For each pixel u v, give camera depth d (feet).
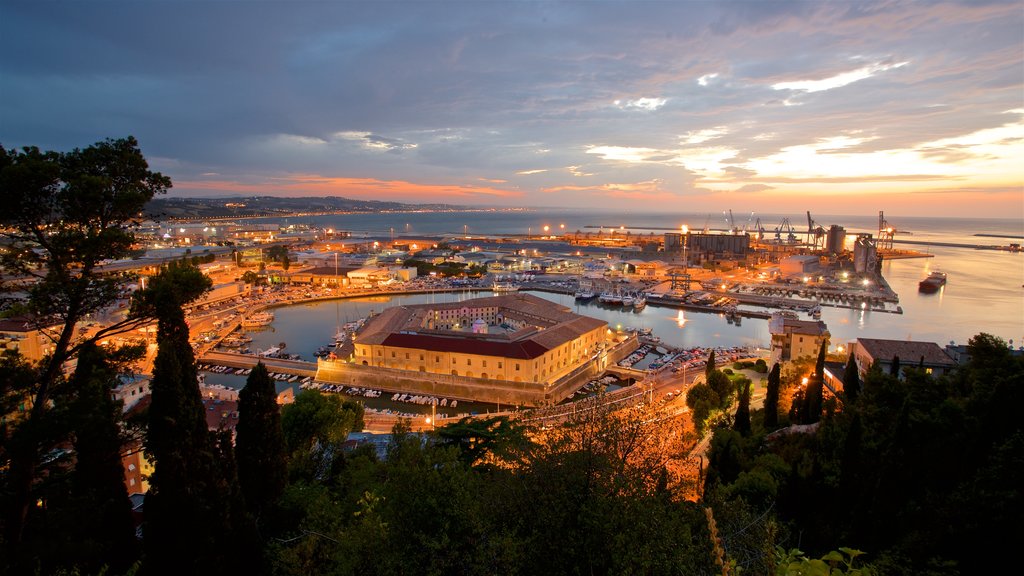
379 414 393.70
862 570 49.42
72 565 114.21
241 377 518.37
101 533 134.62
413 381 472.03
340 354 522.06
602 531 77.30
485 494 93.09
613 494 81.82
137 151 120.06
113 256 114.42
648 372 508.94
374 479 135.95
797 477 156.87
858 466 152.87
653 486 93.76
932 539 109.40
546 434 106.42
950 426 148.97
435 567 79.77
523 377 447.42
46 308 108.17
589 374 510.58
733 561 48.42
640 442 104.06
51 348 360.07
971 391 182.09
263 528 150.71
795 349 435.12
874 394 208.23
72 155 113.80
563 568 77.30
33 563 101.55
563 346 494.18
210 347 593.01
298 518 152.35
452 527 85.46
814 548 136.05
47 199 107.55
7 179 96.37
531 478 88.84
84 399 108.78
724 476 189.06
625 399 363.15
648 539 74.13
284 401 393.91
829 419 222.28
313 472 210.18
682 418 322.75
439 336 496.23
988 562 102.32
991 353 200.34
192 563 107.65
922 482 136.15
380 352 493.36
